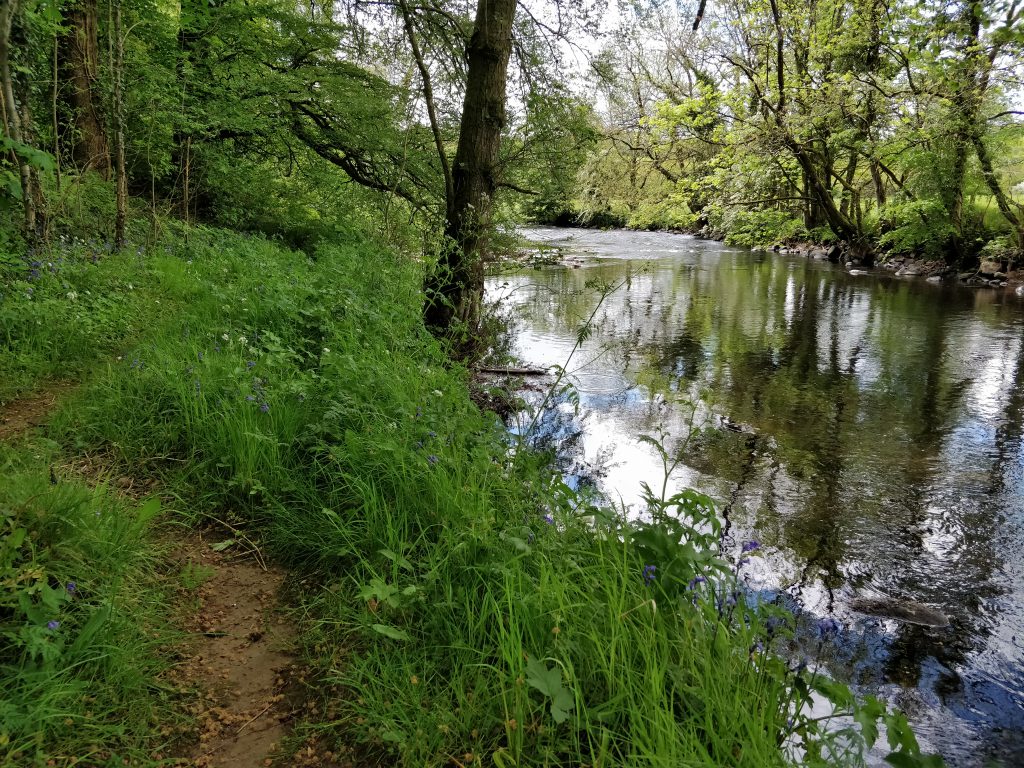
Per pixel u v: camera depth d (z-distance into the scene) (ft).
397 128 38.81
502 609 7.55
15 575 6.63
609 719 6.27
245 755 6.17
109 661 6.59
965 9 42.68
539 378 24.43
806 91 61.41
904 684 9.59
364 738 6.35
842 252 70.54
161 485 10.39
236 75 38.34
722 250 84.43
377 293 22.76
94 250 22.34
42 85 26.23
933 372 26.55
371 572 8.27
